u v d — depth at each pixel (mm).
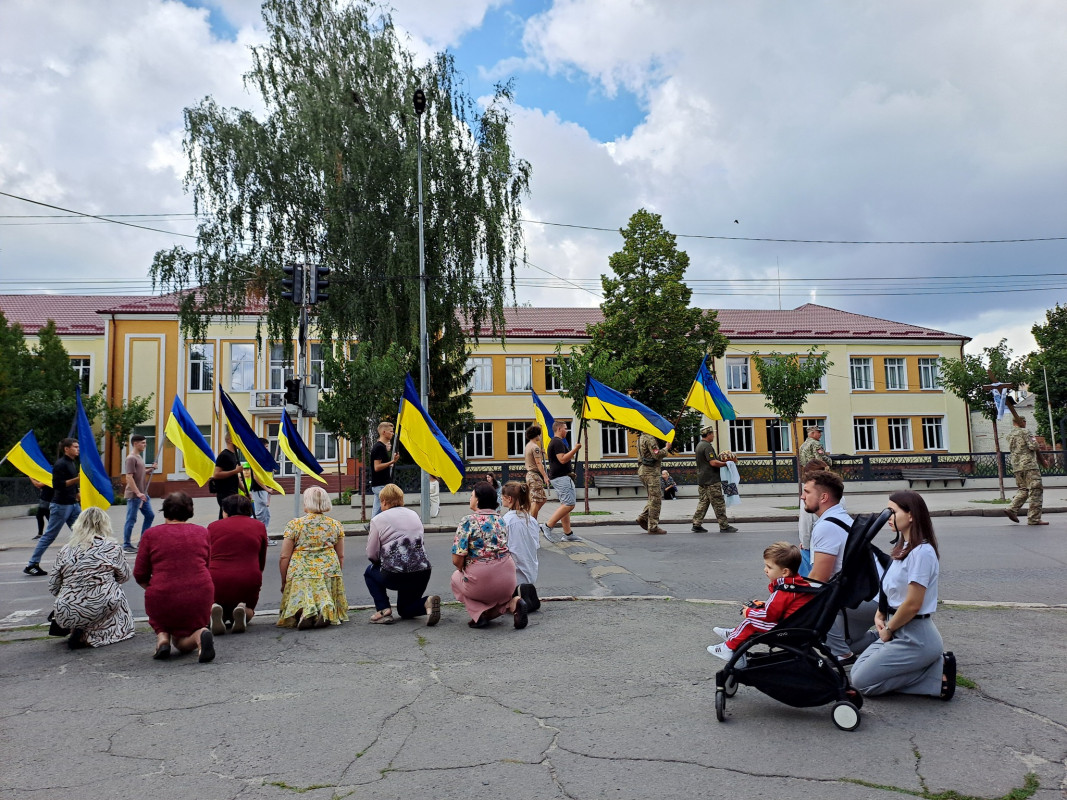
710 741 3922
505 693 4785
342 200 23531
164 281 23938
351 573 9906
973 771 3504
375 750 3900
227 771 3678
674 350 31859
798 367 21125
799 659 4176
